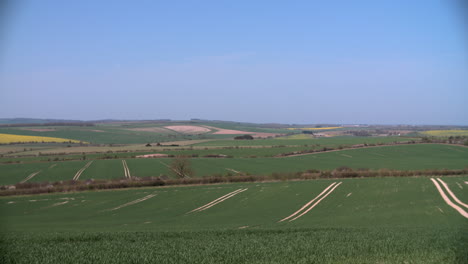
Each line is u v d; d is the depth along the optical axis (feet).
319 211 130.52
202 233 81.15
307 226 98.84
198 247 62.85
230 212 135.03
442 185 158.20
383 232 77.77
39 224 119.03
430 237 69.31
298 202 145.48
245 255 56.65
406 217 112.16
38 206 148.56
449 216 110.01
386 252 56.85
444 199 134.92
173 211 139.54
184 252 58.75
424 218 109.29
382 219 111.45
